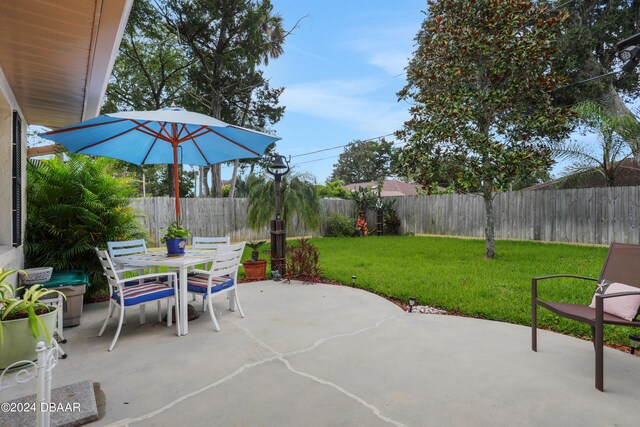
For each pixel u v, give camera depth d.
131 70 15.22
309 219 10.48
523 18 6.43
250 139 4.36
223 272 3.55
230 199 11.71
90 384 2.28
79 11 2.13
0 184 3.60
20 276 3.46
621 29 10.80
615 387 2.22
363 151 33.16
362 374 2.42
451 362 2.60
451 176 7.48
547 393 2.16
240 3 14.65
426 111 7.16
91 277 4.43
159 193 22.50
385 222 14.32
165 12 13.80
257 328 3.38
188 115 3.54
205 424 1.85
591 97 10.63
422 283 5.01
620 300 2.49
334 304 4.21
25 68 2.98
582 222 9.27
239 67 15.97
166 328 3.42
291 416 1.92
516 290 4.48
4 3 2.03
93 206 4.44
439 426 1.83
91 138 3.97
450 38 6.94
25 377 2.41
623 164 10.88
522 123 6.81
